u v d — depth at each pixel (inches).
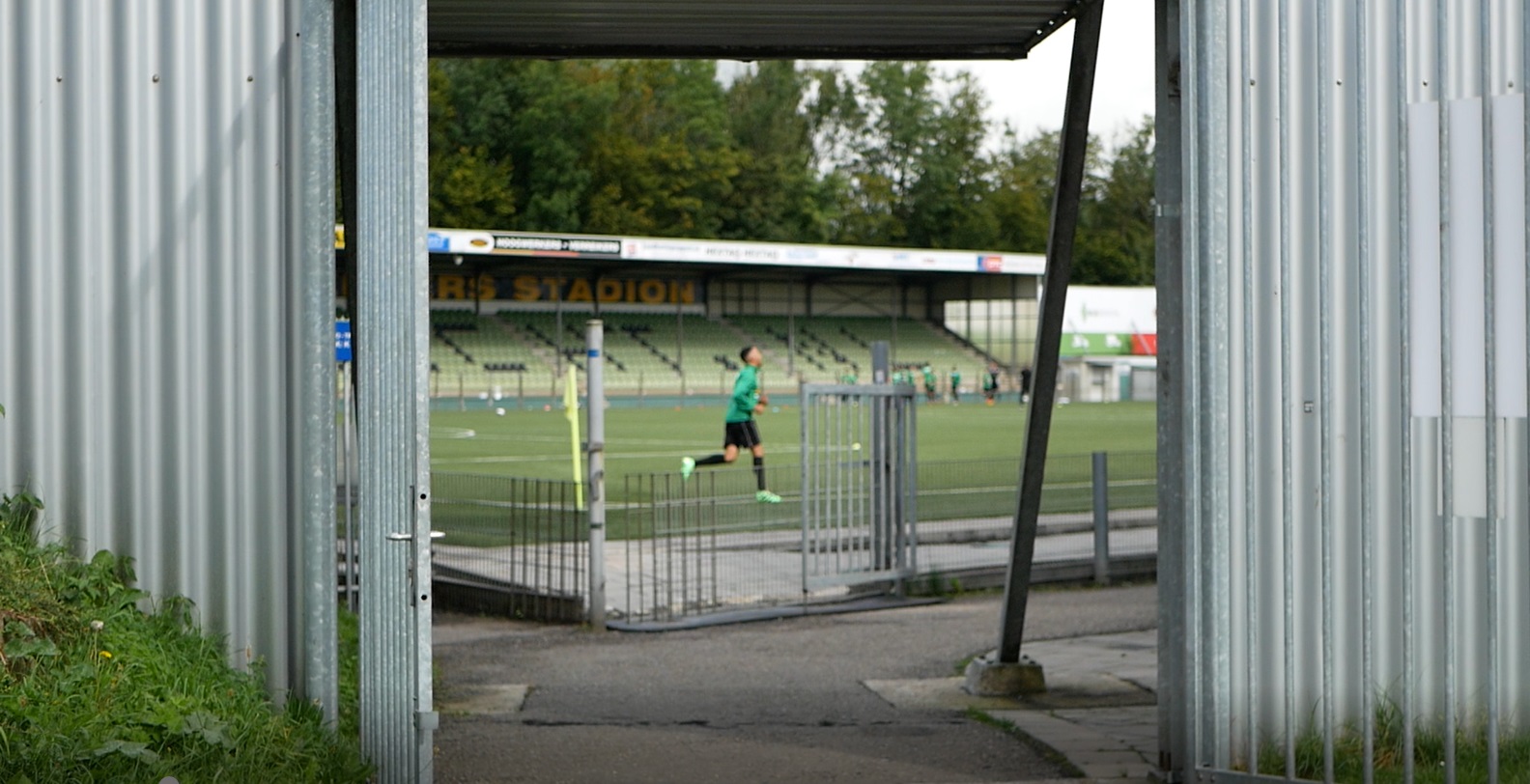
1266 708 225.1
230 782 177.0
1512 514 240.2
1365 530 194.1
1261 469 224.5
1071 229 283.6
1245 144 207.3
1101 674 349.1
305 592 218.1
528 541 567.5
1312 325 225.3
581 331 2610.7
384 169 192.7
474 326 2529.5
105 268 215.5
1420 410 187.6
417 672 179.8
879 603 481.1
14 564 205.0
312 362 216.4
